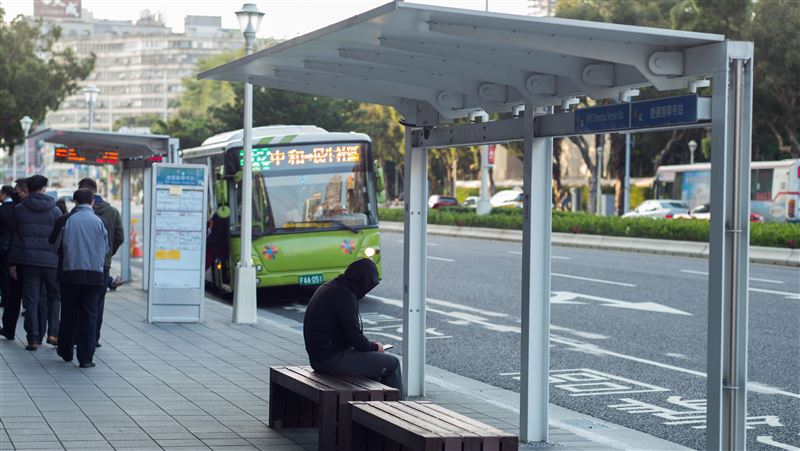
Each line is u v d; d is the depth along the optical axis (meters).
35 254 12.41
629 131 6.63
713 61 5.98
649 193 62.78
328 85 9.20
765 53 43.19
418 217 9.77
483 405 9.66
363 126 70.75
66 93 53.88
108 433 7.87
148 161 20.22
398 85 9.05
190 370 11.10
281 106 48.41
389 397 7.24
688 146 62.94
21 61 52.00
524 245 7.82
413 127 9.58
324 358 7.91
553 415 9.55
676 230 34.50
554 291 20.45
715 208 5.87
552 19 5.89
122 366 11.31
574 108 7.68
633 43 6.26
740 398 5.99
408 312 9.86
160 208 15.43
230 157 19.47
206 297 21.44
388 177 94.44
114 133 18.11
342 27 6.68
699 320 16.19
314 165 19.48
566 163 78.06
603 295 19.72
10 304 13.30
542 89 7.55
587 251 33.50
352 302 7.95
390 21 6.30
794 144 46.66
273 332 14.59
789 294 19.67
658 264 27.16
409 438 5.83
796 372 11.78
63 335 11.37
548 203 7.78
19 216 12.48
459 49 7.07
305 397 7.61
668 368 12.13
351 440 6.87
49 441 7.54
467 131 8.70
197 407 9.01
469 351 13.55
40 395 9.45
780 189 46.38
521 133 7.94
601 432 8.80
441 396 10.05
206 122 60.62
